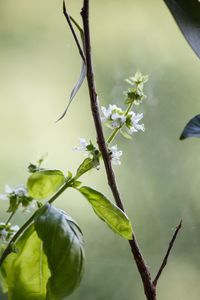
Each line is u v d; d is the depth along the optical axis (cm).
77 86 64
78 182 64
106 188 97
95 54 103
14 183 100
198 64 100
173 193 96
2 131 103
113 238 95
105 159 64
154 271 93
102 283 94
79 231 63
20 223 95
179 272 93
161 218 95
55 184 64
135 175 97
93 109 64
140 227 95
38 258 66
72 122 103
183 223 94
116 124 64
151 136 98
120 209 63
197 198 95
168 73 100
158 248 94
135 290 93
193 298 92
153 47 103
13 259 66
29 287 67
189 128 58
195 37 62
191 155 97
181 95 99
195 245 93
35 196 65
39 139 102
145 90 99
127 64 102
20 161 101
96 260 94
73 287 63
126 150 98
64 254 62
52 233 62
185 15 62
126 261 94
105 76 102
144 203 96
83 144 64
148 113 99
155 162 98
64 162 100
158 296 92
